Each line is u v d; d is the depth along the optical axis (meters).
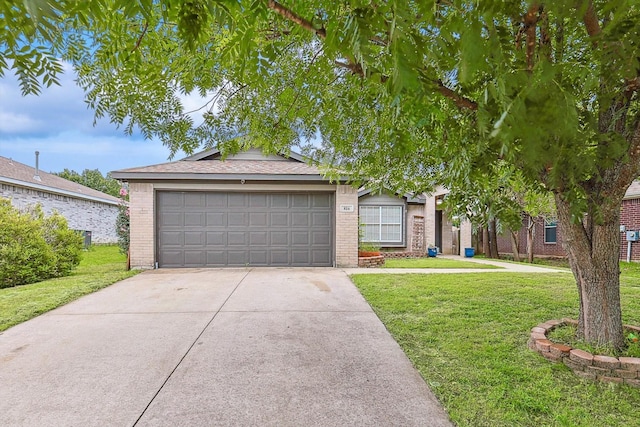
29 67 1.12
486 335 3.74
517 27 1.41
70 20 1.19
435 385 2.69
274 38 2.22
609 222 3.08
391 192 4.36
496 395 2.53
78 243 8.60
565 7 0.97
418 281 6.87
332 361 3.15
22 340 3.70
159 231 8.91
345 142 3.93
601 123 2.66
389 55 1.04
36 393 2.61
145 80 2.42
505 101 0.83
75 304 5.21
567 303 5.03
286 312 4.73
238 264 9.11
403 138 2.41
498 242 17.08
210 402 2.48
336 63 2.54
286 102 3.25
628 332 3.46
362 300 5.37
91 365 3.08
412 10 0.94
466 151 2.06
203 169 9.16
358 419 2.27
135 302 5.32
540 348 3.21
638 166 2.70
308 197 9.27
